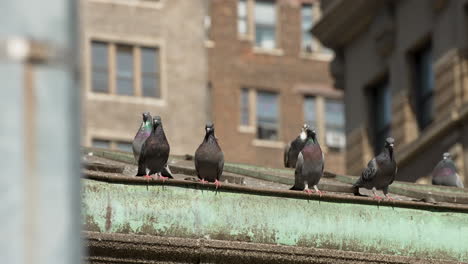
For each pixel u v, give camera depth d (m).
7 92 5.08
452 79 38.50
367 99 44.03
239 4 77.88
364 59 44.12
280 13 78.25
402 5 41.69
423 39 40.56
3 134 5.05
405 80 41.25
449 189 19.20
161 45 61.88
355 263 13.11
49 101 5.11
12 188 5.04
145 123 17.45
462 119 37.34
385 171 15.74
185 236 12.58
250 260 12.72
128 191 12.50
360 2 42.94
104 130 59.91
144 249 12.34
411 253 13.38
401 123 41.09
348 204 13.28
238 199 12.87
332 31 45.28
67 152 5.11
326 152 76.12
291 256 12.86
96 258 12.23
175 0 62.56
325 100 77.19
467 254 13.57
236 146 75.56
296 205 13.06
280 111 76.81
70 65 5.16
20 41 5.09
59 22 5.14
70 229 5.08
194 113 61.88
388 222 13.38
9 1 5.09
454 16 38.88
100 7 61.22
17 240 5.02
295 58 77.75
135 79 61.22
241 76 76.81
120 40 61.28
